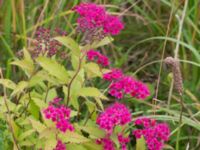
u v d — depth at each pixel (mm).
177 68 3322
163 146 3434
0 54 4699
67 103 3176
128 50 4785
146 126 3174
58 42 3385
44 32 3348
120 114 2924
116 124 2959
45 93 3434
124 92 3139
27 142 3146
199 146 4168
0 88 4203
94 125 3277
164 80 4770
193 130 4293
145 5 5195
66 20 4504
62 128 2836
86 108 4113
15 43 4551
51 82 3205
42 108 3076
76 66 3205
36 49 3342
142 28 5246
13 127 3148
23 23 4496
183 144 4277
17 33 4785
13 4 4527
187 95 4555
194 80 4668
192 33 4840
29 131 3102
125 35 5234
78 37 4238
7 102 3303
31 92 3443
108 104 4473
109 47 5074
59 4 4445
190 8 4871
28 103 3287
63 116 2848
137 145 3207
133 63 5055
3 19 4812
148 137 3123
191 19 4859
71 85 3170
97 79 4500
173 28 4918
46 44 3324
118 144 3035
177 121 4102
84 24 3102
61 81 3186
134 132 3158
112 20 3104
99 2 4910
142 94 3098
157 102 4582
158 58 5012
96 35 3111
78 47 3068
